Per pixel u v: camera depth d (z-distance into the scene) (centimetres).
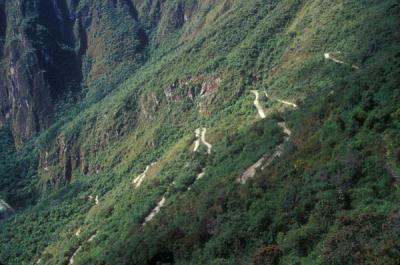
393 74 6378
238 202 6438
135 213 10725
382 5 11619
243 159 8725
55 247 13100
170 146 14650
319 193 5194
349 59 10488
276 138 8562
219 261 5334
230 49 16925
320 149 6203
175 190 10512
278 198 5772
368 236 4100
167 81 17875
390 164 4966
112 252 8788
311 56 12450
